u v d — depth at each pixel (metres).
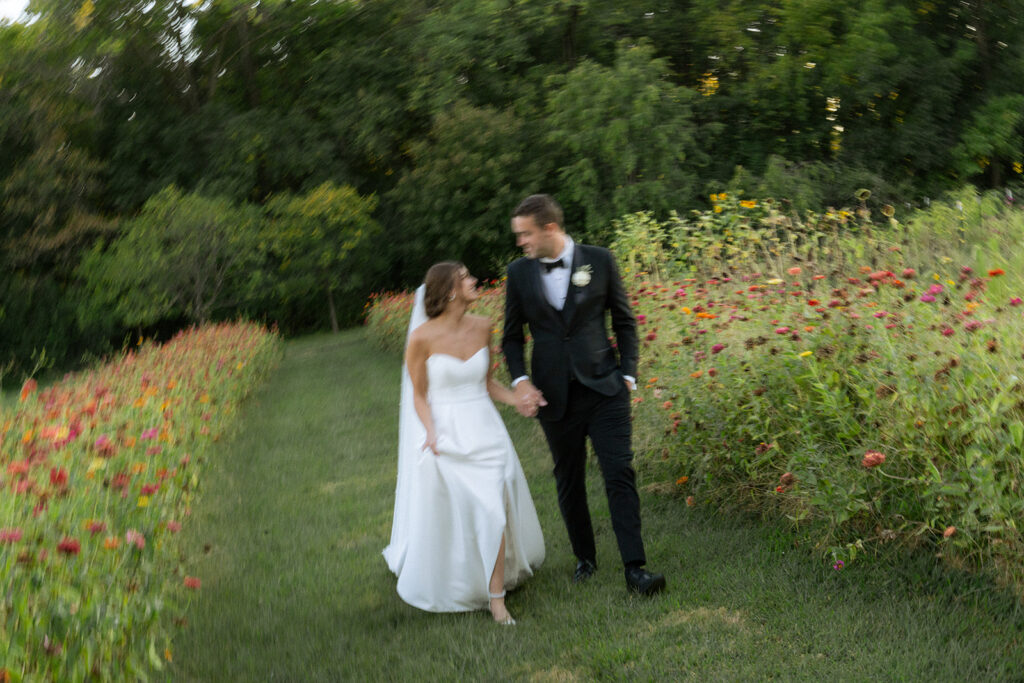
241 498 6.48
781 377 4.55
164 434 6.14
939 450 3.71
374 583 4.43
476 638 3.58
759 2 25.48
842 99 25.09
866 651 3.11
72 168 26.77
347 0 31.50
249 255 26.48
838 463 4.04
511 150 26.41
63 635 2.82
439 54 26.69
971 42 25.27
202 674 3.48
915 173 25.17
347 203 28.73
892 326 4.11
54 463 4.30
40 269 26.75
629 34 26.75
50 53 27.02
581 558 4.16
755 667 3.09
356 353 18.25
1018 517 3.37
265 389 13.38
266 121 30.16
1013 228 6.83
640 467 5.62
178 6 29.95
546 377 3.87
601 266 3.86
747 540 4.30
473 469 3.90
